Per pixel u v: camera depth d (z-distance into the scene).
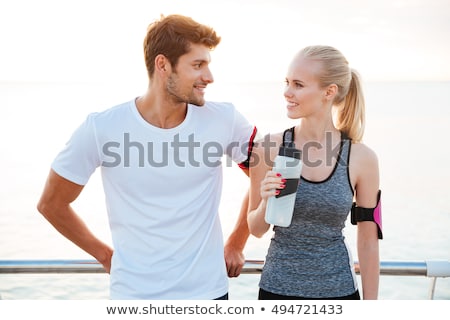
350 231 9.15
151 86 1.75
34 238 9.28
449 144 19.39
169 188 1.76
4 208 11.28
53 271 1.88
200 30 1.67
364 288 1.86
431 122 26.09
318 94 1.80
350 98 1.89
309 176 1.84
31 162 16.89
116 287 1.77
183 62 1.67
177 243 1.74
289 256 1.79
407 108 33.56
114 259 1.79
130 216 1.76
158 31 1.70
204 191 1.79
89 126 1.73
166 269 1.74
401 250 8.74
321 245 1.79
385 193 12.41
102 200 11.38
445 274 1.89
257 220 1.80
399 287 7.09
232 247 1.98
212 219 1.81
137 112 1.75
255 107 32.47
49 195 1.79
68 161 1.74
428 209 10.99
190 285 1.75
